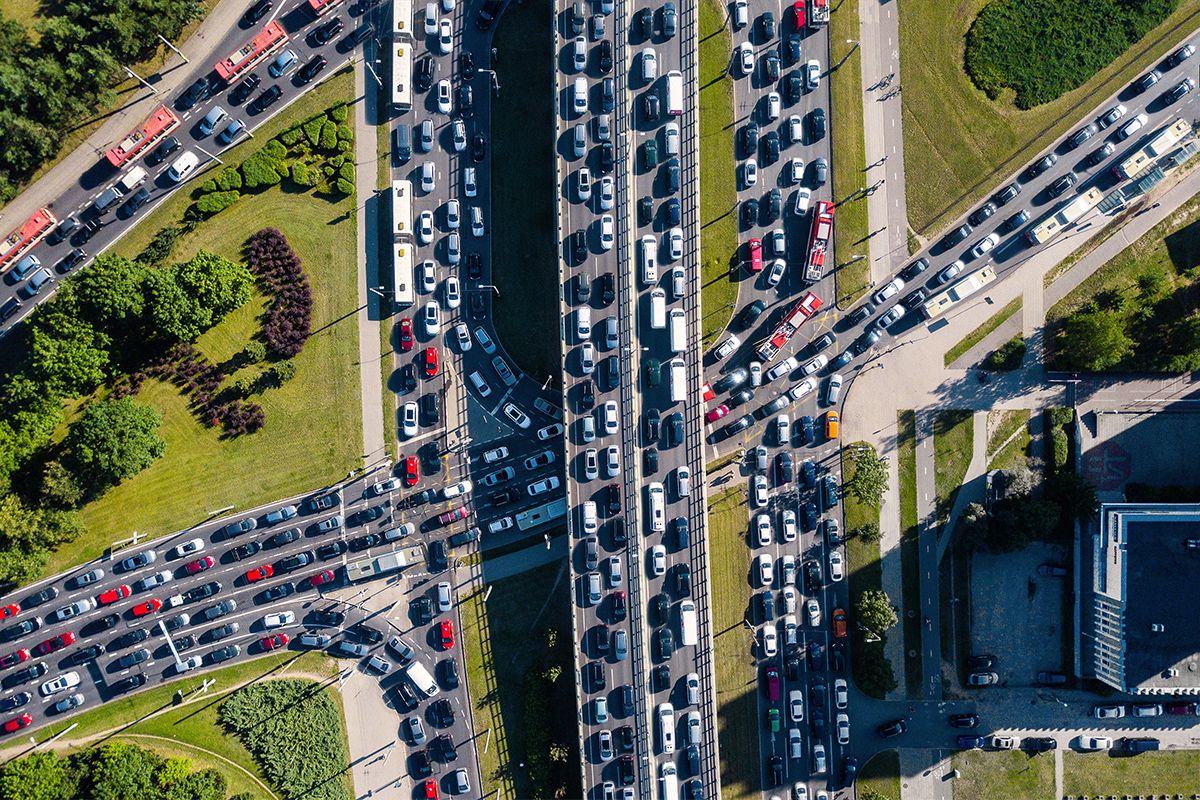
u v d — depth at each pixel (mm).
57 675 92938
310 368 94812
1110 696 95688
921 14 96312
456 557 94938
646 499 93438
